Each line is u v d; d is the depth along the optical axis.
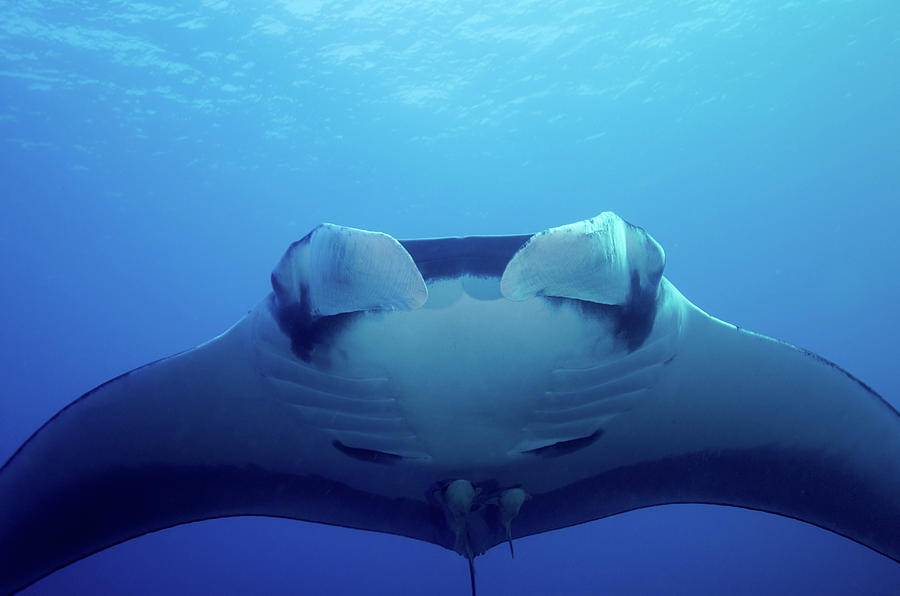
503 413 2.17
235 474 2.68
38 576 2.45
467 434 2.24
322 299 1.76
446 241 1.88
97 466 2.48
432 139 14.80
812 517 2.56
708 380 2.47
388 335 1.94
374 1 11.49
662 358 2.29
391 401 2.16
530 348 1.99
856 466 2.42
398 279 1.59
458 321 1.91
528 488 2.61
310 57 12.52
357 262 1.61
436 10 11.77
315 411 2.37
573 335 1.98
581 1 11.77
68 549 2.50
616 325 1.99
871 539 2.46
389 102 13.75
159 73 12.42
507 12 11.90
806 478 2.54
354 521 2.72
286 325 2.04
